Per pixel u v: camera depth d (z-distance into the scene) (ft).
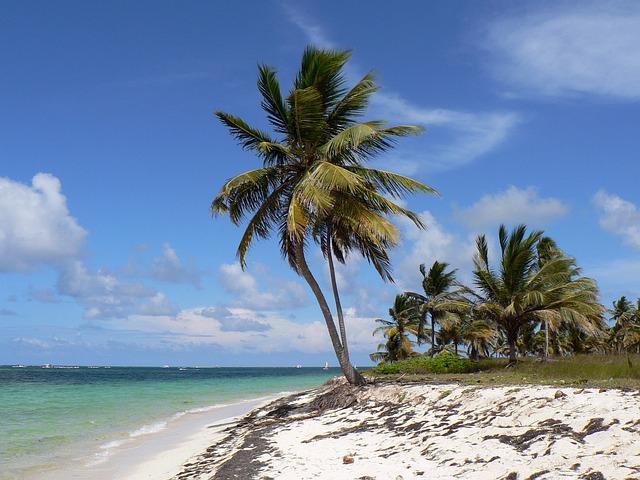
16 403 112.27
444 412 44.78
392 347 138.82
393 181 64.59
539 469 26.48
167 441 61.26
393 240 60.34
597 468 24.88
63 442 60.54
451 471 29.76
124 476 42.57
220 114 66.64
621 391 37.06
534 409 36.81
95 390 167.73
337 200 64.03
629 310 223.30
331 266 68.08
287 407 75.41
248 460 40.88
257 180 65.57
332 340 67.10
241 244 67.82
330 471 34.22
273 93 66.74
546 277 85.51
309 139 66.28
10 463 48.24
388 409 52.65
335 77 66.23
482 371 83.61
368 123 61.05
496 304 85.46
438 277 119.55
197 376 408.46
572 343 179.52
